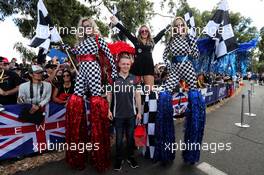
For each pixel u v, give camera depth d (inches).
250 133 237.0
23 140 168.4
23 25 439.8
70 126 148.9
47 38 181.0
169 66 169.5
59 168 154.6
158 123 157.0
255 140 215.3
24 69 299.6
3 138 160.1
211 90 426.6
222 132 238.7
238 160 170.1
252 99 539.5
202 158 172.4
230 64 455.8
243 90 824.3
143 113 166.9
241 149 191.8
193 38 163.6
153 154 165.2
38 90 175.6
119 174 147.9
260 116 324.8
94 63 149.3
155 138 159.3
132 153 158.6
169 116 158.2
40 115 168.7
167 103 157.5
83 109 151.3
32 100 173.0
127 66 152.2
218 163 164.6
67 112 149.9
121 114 151.3
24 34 461.4
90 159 155.5
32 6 401.7
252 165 162.1
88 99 167.5
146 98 164.7
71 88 205.5
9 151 162.7
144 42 187.0
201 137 160.4
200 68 310.7
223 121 289.1
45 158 168.9
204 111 160.4
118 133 152.9
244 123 279.1
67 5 426.6
